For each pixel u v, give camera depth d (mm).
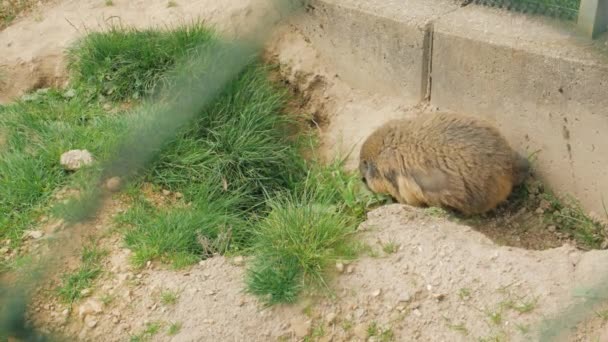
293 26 6004
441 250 5188
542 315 4996
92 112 5742
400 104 5781
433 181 5418
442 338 5008
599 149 5355
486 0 5609
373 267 5160
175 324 5070
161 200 5457
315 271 5137
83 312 5117
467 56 5535
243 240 5375
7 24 6172
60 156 5488
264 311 5090
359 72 5883
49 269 5219
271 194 5613
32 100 5824
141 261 5223
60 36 6043
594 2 5289
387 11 5711
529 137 5500
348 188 5570
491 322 5008
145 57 5805
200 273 5199
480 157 5383
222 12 6016
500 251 5172
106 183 5441
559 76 5348
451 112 5582
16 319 5109
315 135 5895
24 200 5391
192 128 5613
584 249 5371
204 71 5715
